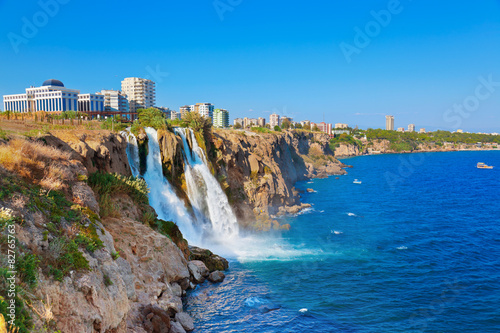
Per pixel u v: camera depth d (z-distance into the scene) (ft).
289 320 84.84
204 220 169.48
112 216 91.56
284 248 147.54
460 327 86.17
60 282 43.57
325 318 86.84
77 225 57.36
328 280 111.75
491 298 101.96
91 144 104.99
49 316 38.04
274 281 108.47
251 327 80.64
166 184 157.79
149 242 89.56
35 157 64.59
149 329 64.13
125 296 56.90
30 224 46.73
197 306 88.89
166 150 160.15
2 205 46.39
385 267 126.31
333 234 174.29
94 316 46.09
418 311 92.89
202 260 113.60
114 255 62.64
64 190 65.57
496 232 181.27
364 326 84.28
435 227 192.03
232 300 93.30
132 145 146.41
